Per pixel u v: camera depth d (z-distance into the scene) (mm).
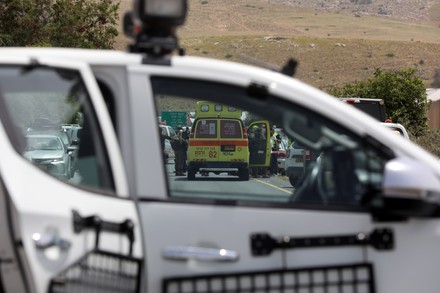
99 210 11758
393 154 13070
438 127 162125
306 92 13094
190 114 130375
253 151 76938
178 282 11922
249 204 12461
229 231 12266
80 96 12422
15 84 12312
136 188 12250
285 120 13188
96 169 12234
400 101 131250
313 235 12500
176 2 12562
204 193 14383
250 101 12969
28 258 11031
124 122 12484
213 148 74500
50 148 56938
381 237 12641
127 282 11773
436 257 12727
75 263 11258
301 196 14609
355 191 13188
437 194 12375
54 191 11570
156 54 12750
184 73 12781
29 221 11164
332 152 13359
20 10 135500
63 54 12719
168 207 12227
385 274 12594
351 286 12406
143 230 12086
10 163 11547
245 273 12117
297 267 12352
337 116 13094
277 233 12398
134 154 12336
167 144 73188
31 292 11180
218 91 12891
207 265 12117
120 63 12656
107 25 147000
